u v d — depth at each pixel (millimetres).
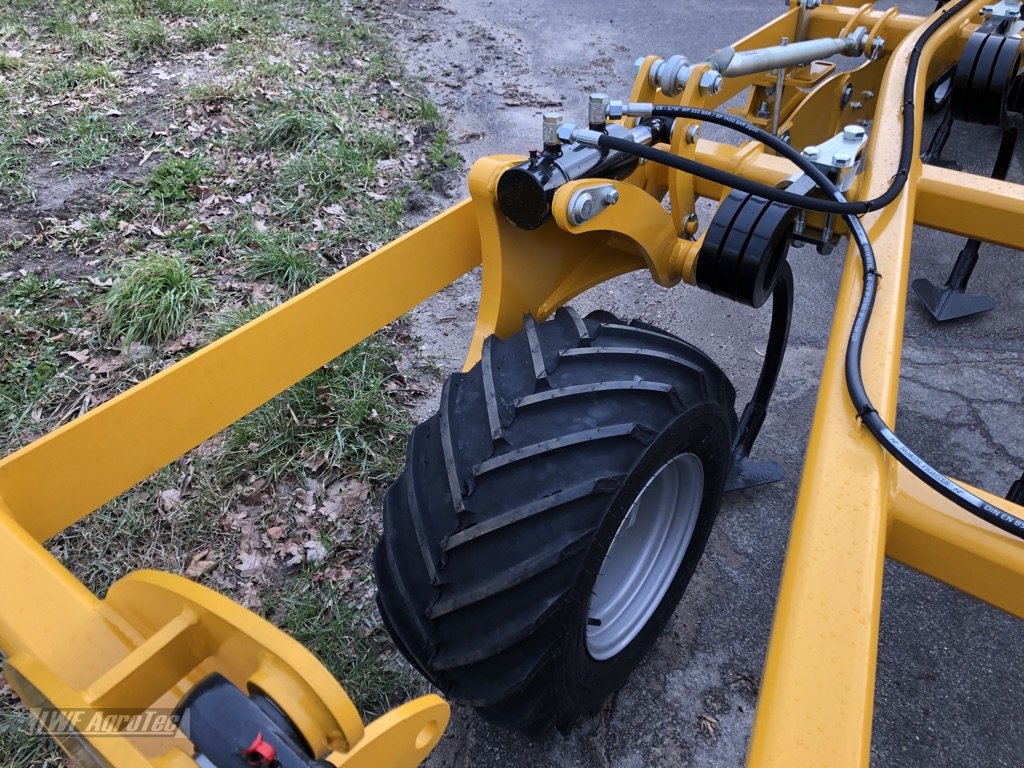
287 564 2605
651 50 6480
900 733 2127
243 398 1650
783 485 2842
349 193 4414
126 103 5164
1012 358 3371
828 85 3295
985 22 3250
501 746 2094
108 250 3930
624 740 2113
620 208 1757
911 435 3012
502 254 1802
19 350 3342
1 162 4430
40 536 1397
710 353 3480
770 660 923
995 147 4961
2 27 5984
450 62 6238
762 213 1770
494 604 1482
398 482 1703
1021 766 2055
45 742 2121
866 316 1327
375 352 3375
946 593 2477
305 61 5852
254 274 3785
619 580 2006
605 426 1545
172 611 994
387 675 2270
